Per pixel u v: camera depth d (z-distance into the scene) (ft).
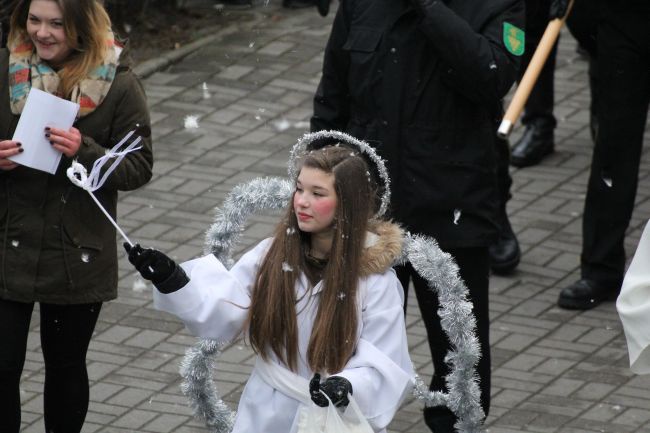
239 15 76.43
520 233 54.60
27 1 33.24
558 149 62.69
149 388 42.19
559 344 45.62
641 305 29.30
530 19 52.70
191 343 45.47
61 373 35.01
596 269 48.39
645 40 45.29
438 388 36.68
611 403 41.42
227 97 66.54
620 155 47.19
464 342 29.45
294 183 29.50
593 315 47.80
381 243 28.04
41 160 32.09
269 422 27.99
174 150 61.05
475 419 30.42
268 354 28.07
